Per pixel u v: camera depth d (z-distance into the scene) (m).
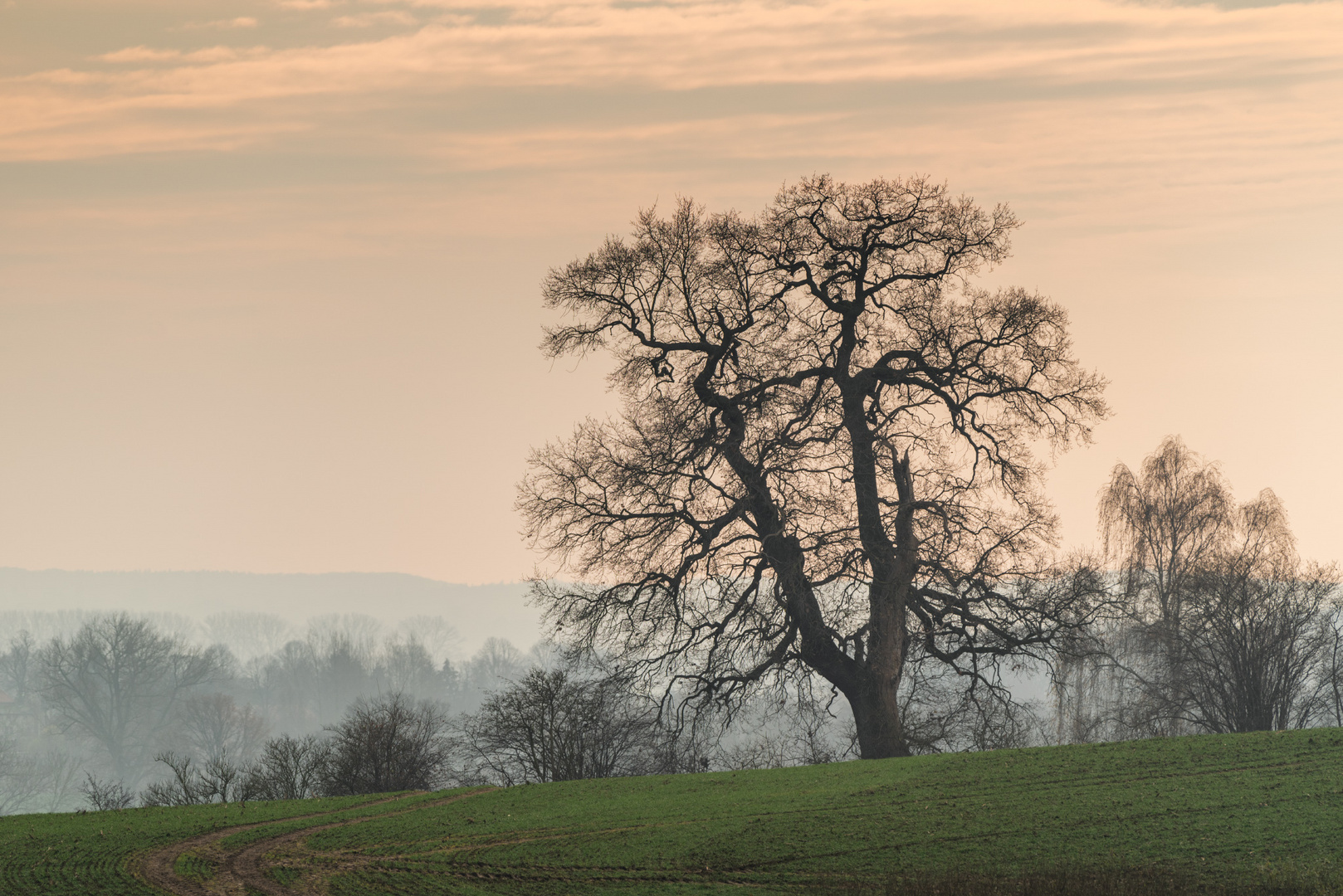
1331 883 55.66
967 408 102.12
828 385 102.06
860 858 64.62
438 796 85.69
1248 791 71.44
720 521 99.00
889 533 100.81
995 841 65.75
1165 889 56.72
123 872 63.84
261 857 67.50
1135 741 87.88
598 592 100.44
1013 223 99.50
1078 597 102.19
